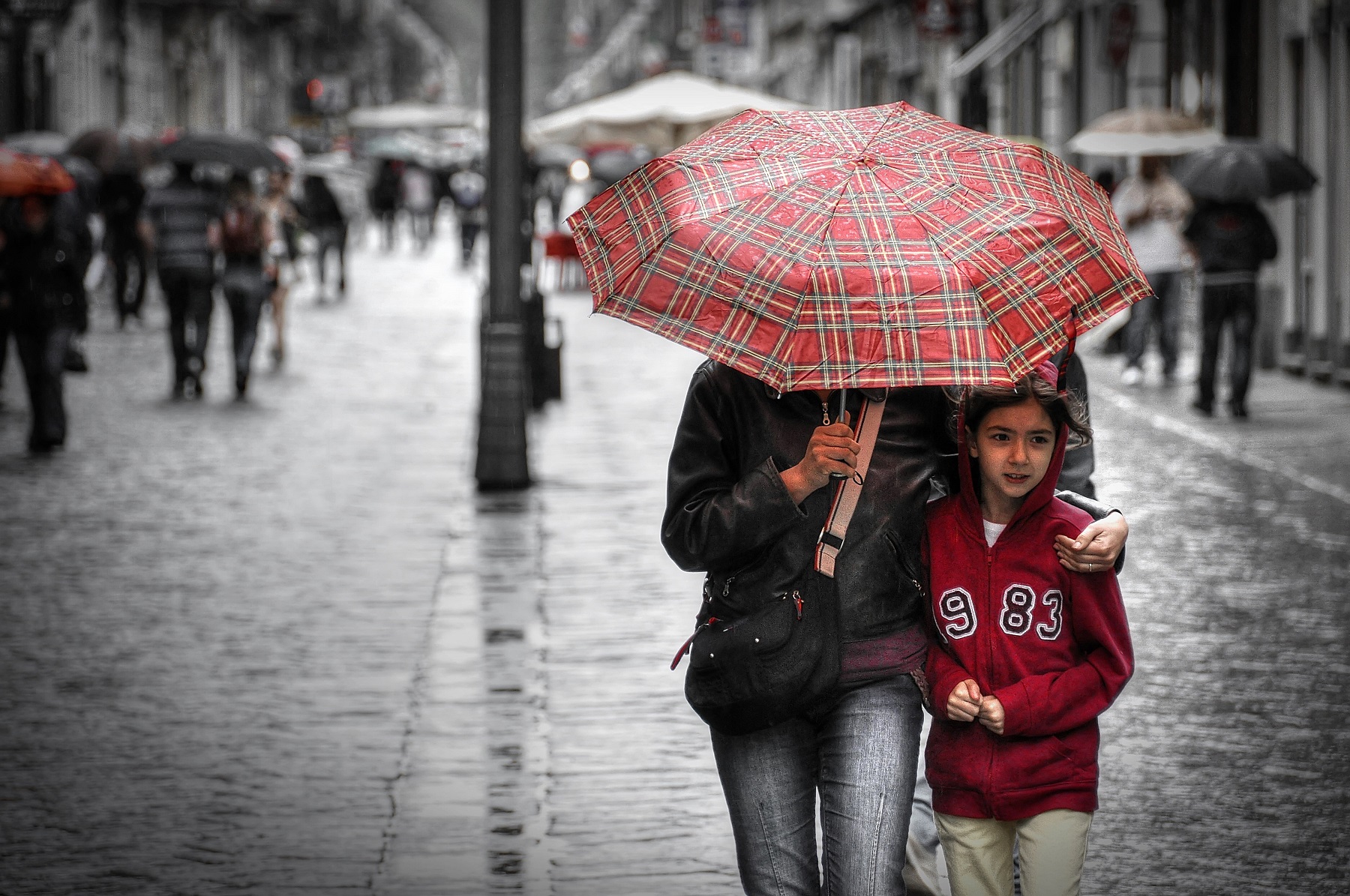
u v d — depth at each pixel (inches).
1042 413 280.4
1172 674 556.1
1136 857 410.9
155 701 543.2
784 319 250.5
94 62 3223.4
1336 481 896.9
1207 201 1138.7
